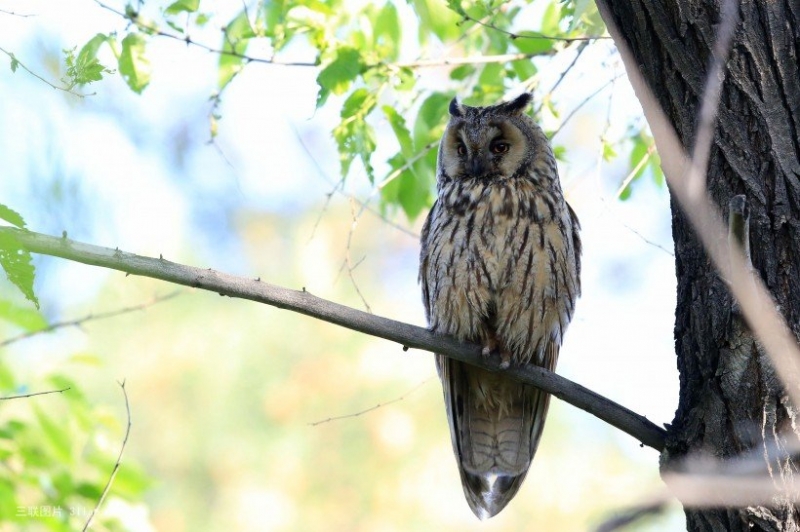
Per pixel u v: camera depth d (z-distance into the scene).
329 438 16.23
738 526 5.94
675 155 6.41
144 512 10.09
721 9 6.39
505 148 10.05
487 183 9.93
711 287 6.37
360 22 10.45
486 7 9.34
